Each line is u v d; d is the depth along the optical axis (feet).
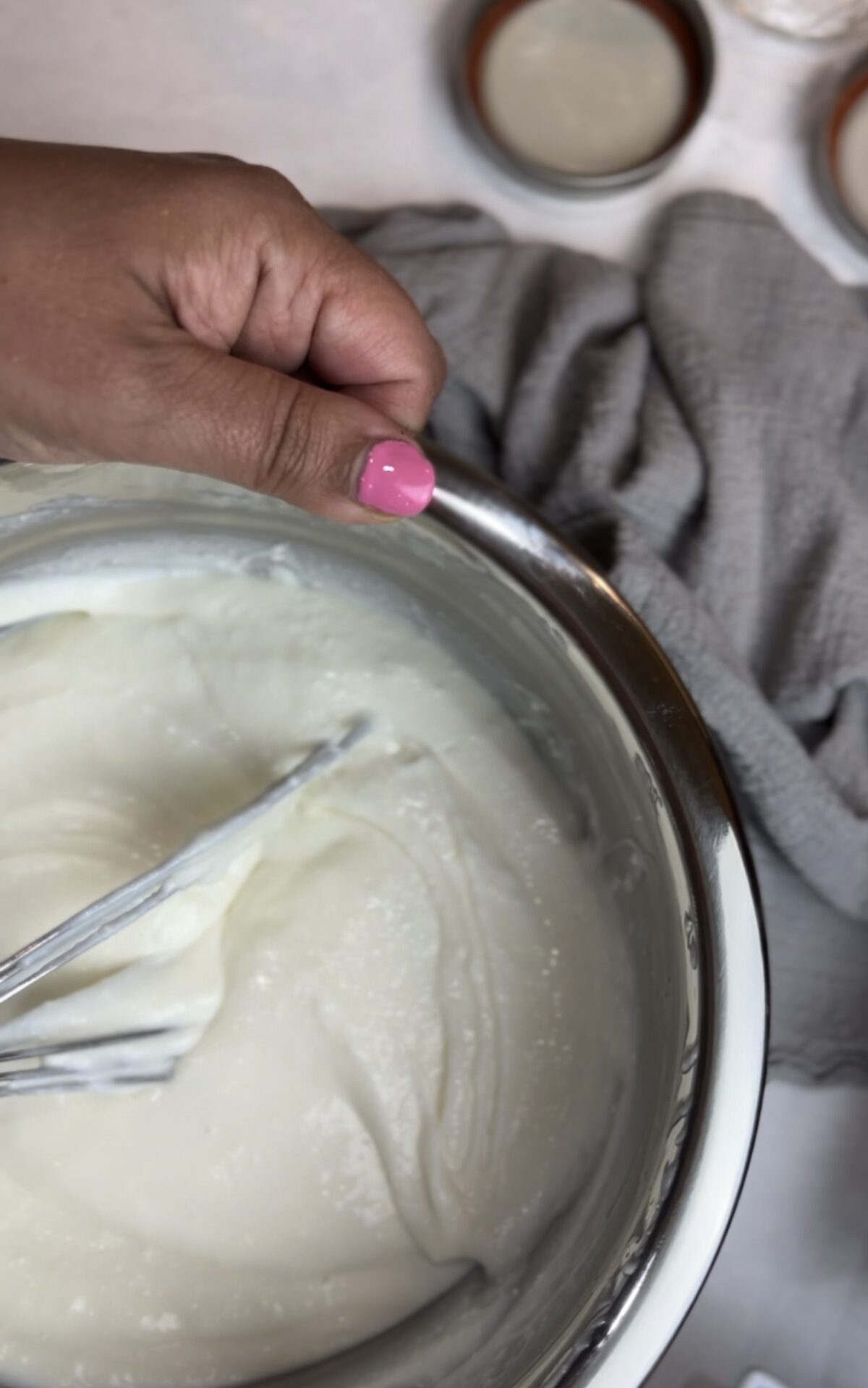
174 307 1.20
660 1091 1.20
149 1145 1.29
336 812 1.36
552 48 1.64
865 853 1.41
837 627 1.45
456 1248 1.27
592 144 1.62
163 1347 1.26
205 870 1.29
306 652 1.37
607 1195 1.23
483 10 1.62
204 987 1.31
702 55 1.63
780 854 1.45
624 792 1.28
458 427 1.53
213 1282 1.28
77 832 1.35
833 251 1.64
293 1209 1.29
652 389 1.51
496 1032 1.31
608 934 1.33
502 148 1.59
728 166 1.64
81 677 1.38
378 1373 1.25
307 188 1.63
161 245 1.16
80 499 1.30
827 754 1.44
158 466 1.21
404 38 1.65
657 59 1.64
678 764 1.22
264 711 1.36
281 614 1.39
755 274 1.56
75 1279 1.27
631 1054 1.29
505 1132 1.29
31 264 1.15
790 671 1.46
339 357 1.26
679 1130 1.15
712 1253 1.12
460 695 1.38
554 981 1.32
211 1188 1.28
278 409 1.15
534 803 1.36
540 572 1.27
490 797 1.36
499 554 1.27
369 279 1.23
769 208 1.64
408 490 1.16
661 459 1.46
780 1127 1.42
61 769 1.36
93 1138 1.29
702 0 1.66
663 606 1.42
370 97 1.64
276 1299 1.27
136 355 1.15
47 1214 1.28
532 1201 1.28
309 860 1.35
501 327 1.53
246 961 1.32
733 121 1.65
